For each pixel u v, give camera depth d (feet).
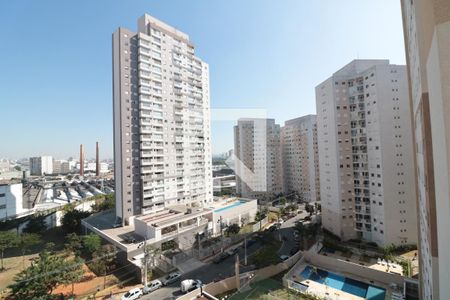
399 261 88.89
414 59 33.86
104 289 78.23
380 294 69.41
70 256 100.89
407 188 101.19
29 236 107.45
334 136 117.60
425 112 25.84
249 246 113.19
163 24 148.97
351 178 115.34
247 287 75.20
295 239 120.06
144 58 133.18
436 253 26.14
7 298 73.26
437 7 18.54
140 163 130.52
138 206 129.90
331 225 120.47
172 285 80.28
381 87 103.71
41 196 256.73
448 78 17.92
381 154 102.58
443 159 19.13
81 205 188.03
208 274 87.10
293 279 79.51
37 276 66.49
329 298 67.67
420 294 43.09
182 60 153.38
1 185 153.79
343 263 83.51
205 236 121.70
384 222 101.71
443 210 20.29
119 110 127.44
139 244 95.91
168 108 143.13
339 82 117.39
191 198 148.87
